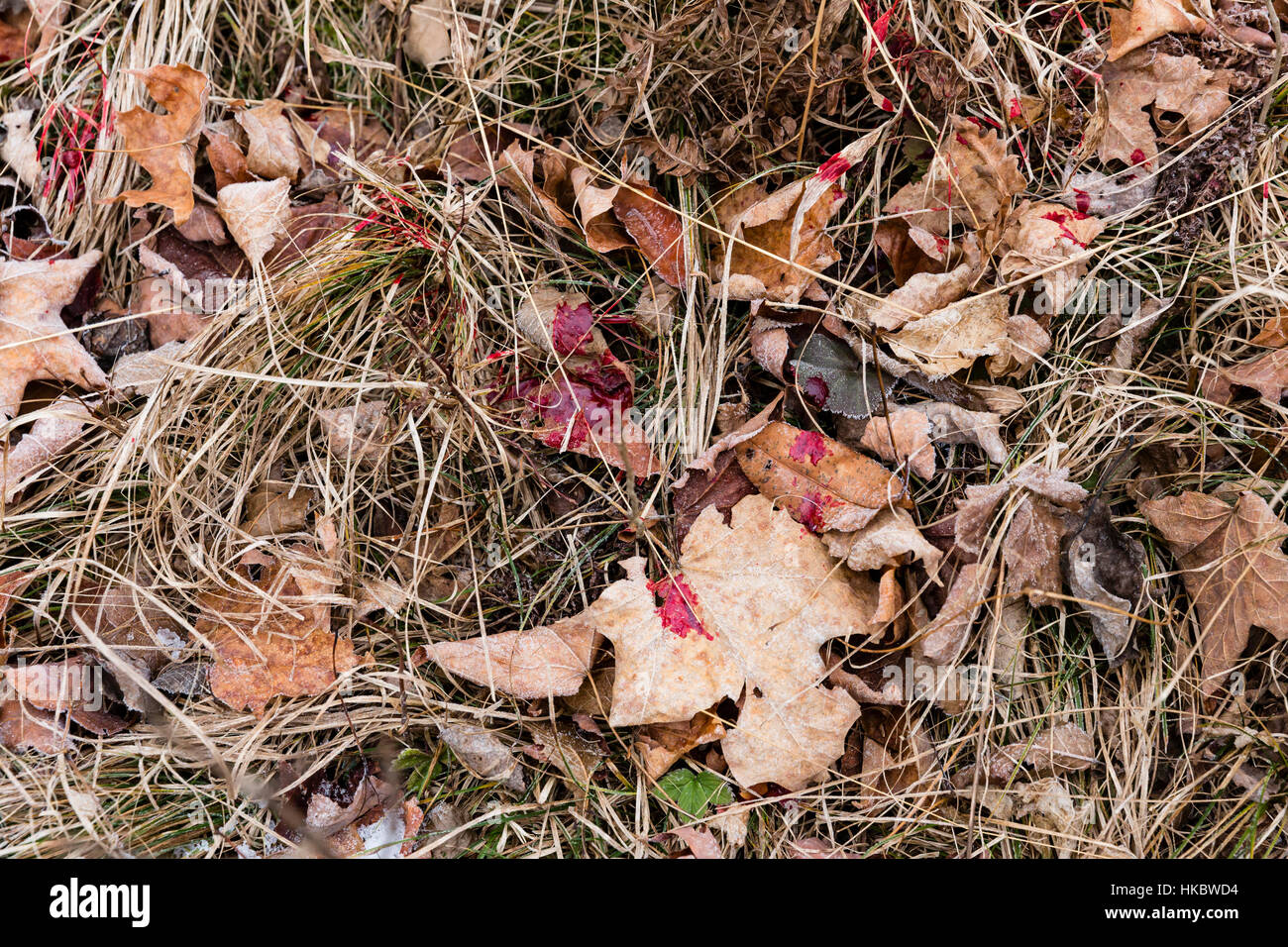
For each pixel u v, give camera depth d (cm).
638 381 160
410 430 156
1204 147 158
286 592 152
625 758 146
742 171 164
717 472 149
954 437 151
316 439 163
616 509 152
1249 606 141
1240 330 158
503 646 145
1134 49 160
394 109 187
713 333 157
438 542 159
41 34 182
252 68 188
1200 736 146
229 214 166
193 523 157
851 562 139
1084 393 154
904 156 163
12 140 176
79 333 165
